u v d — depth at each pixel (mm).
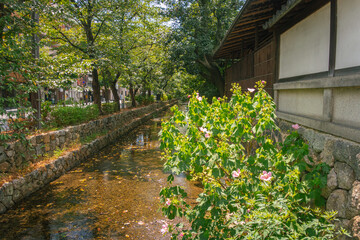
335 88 3260
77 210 5188
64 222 4691
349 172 2641
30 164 6660
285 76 5309
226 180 4031
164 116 26594
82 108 12156
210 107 3824
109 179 7105
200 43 17234
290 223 2393
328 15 3578
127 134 15375
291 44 4980
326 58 3639
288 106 4980
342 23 3213
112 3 12594
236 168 3188
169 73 19859
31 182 6082
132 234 4266
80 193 6090
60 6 9188
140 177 7254
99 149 10969
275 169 3445
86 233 4312
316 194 2963
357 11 2896
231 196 3047
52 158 7480
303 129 3939
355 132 2691
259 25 7766
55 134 8109
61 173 7535
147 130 16984
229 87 13516
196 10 17922
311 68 4113
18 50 5961
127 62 14195
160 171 7816
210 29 18672
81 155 9062
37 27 7543
